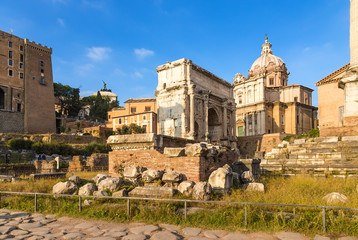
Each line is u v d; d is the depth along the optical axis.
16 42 79.00
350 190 12.60
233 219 8.56
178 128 44.59
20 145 50.88
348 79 24.59
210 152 13.94
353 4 25.47
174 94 45.78
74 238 7.76
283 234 7.56
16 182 15.82
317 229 7.73
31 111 78.69
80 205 10.31
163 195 10.66
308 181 14.59
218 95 53.94
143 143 15.98
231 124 57.00
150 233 7.99
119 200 10.91
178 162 13.33
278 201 10.27
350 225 7.64
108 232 8.20
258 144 55.75
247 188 12.31
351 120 24.33
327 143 23.36
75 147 57.69
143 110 85.25
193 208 9.82
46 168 30.83
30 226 9.07
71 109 109.12
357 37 24.95
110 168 15.77
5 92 74.75
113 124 80.88
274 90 76.62
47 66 85.56
